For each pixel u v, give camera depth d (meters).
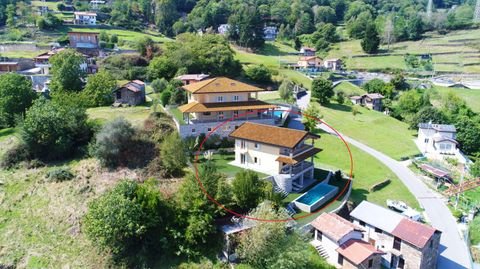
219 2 197.88
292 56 158.38
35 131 52.81
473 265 44.47
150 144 53.53
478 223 52.03
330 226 41.84
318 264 39.69
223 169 52.66
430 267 42.94
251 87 65.12
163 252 38.66
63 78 76.31
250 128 55.53
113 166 50.88
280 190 50.34
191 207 39.00
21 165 52.97
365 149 73.81
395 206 53.50
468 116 97.50
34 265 39.06
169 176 48.88
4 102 66.00
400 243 42.47
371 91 122.38
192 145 55.66
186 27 172.12
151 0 187.12
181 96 70.75
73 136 55.31
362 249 39.47
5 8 153.50
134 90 73.50
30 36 133.25
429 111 90.56
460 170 70.44
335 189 53.19
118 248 37.59
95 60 104.81
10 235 42.56
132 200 38.38
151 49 112.12
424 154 76.31
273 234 37.00
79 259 39.38
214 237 39.22
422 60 157.38
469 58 159.12
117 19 164.12
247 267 37.06
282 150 50.97
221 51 101.94
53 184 49.06
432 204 56.62
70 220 43.59
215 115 60.62
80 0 191.00
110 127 51.78
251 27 156.12
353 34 192.50
